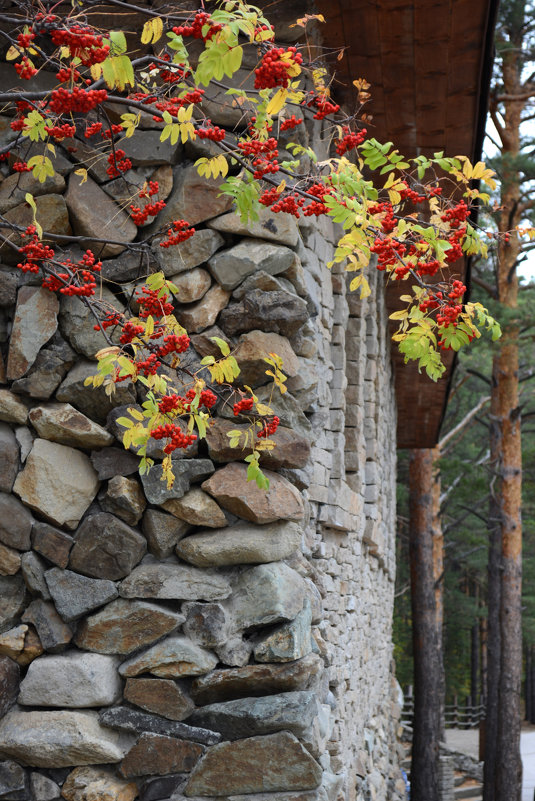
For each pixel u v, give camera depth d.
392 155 3.20
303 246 4.02
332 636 5.28
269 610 3.57
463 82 4.92
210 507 3.65
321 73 3.69
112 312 3.17
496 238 3.39
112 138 3.29
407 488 27.23
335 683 5.34
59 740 3.45
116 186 3.78
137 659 3.55
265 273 3.74
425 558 18.00
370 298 7.40
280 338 3.75
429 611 17.84
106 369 2.69
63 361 3.66
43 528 3.61
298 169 4.01
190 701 3.54
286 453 3.69
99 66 2.65
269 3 4.08
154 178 3.80
